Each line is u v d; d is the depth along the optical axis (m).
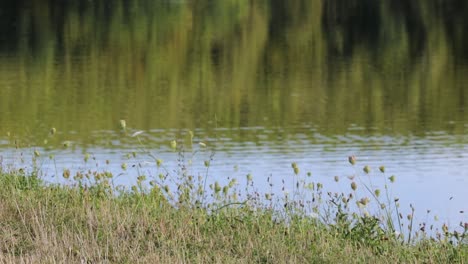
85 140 106.94
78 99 145.25
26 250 40.94
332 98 147.75
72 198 48.31
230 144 102.88
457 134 110.12
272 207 49.69
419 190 74.81
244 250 41.44
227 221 45.88
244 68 194.75
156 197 50.25
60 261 38.78
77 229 43.41
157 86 163.88
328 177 81.38
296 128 116.12
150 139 108.06
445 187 76.25
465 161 90.19
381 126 118.19
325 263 40.53
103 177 51.72
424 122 121.88
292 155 95.12
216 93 157.50
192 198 49.59
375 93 153.38
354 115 129.25
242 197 57.00
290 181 77.69
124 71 185.50
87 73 180.00
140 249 41.53
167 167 82.81
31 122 122.62
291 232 44.31
